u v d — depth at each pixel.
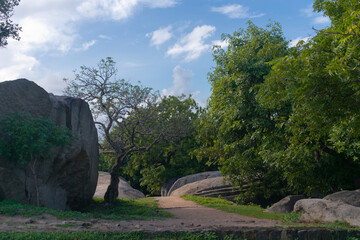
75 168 16.44
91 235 7.82
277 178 22.44
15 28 22.14
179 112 32.00
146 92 20.64
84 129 16.94
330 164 17.78
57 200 15.23
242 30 21.42
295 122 14.66
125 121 20.92
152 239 8.20
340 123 12.16
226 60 20.28
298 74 11.05
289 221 13.10
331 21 12.70
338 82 10.98
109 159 32.44
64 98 16.50
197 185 28.31
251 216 15.59
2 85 12.91
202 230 8.81
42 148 13.12
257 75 17.98
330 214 12.30
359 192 14.07
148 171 36.75
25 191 13.05
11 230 7.98
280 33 20.41
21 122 12.73
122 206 18.84
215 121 21.77
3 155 12.27
